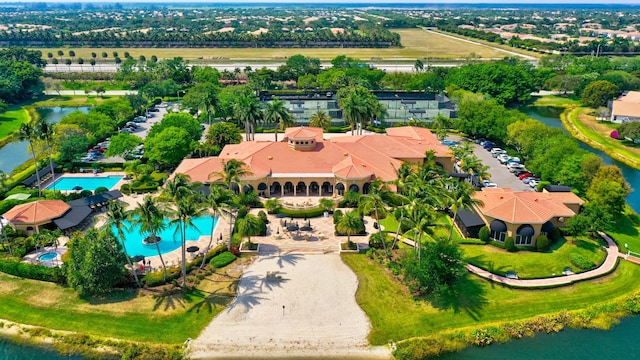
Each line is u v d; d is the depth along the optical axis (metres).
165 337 68.44
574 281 80.94
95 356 65.38
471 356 66.94
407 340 68.81
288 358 65.56
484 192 99.38
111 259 74.12
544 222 89.19
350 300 76.00
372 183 102.75
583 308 75.50
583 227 89.81
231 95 176.50
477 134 161.00
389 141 126.75
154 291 76.75
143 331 69.19
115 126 164.88
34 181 119.56
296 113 174.25
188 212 73.69
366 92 169.25
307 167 113.81
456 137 165.12
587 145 165.00
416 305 75.00
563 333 71.44
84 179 124.62
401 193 103.81
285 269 83.56
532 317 73.44
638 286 81.06
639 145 158.75
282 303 75.06
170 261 84.56
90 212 99.88
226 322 71.19
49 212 94.38
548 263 85.56
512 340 69.81
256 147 120.06
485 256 87.62
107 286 74.50
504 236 90.94
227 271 82.75
